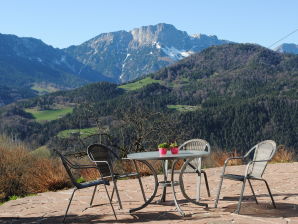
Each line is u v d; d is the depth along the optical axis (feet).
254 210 16.83
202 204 17.58
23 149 35.14
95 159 17.10
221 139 323.78
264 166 16.31
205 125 323.57
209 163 37.17
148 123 38.50
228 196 20.36
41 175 29.35
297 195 19.83
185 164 17.22
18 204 21.71
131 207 18.94
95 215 17.75
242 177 16.44
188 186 24.09
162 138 38.60
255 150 17.38
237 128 339.57
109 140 37.37
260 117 360.69
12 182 29.96
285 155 38.17
